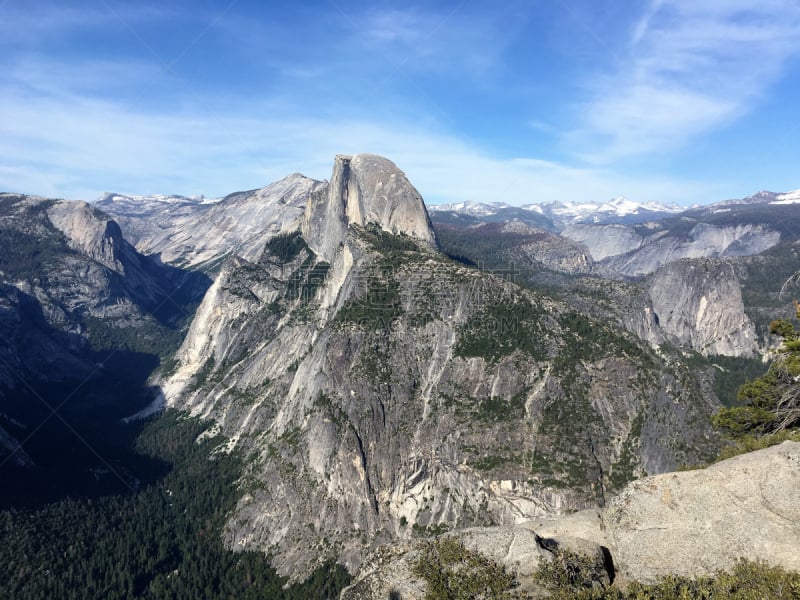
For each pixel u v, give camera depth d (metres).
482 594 29.27
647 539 30.02
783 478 28.00
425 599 29.78
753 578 25.67
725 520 28.47
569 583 28.72
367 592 31.67
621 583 29.83
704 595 25.61
